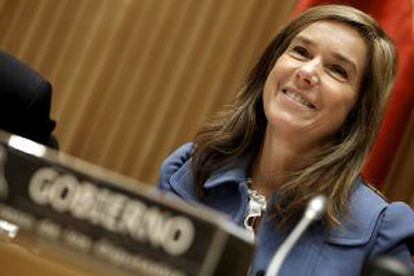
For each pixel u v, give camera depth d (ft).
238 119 14.11
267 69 14.21
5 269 6.74
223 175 13.52
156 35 23.50
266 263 12.07
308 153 13.30
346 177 12.88
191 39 23.11
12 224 6.81
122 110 23.48
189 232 6.41
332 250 12.15
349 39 13.08
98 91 23.84
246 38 22.41
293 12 20.01
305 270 11.89
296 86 13.03
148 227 6.52
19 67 15.62
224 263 6.42
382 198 13.26
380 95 13.33
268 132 13.56
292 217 12.45
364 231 12.41
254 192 13.41
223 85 22.34
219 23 22.85
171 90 23.00
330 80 13.03
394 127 17.85
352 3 18.76
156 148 22.89
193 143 14.57
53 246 6.70
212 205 13.51
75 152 23.72
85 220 6.66
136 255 6.50
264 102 13.56
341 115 13.19
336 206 12.53
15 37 25.09
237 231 6.57
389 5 18.53
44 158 6.86
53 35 24.71
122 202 6.61
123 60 23.76
